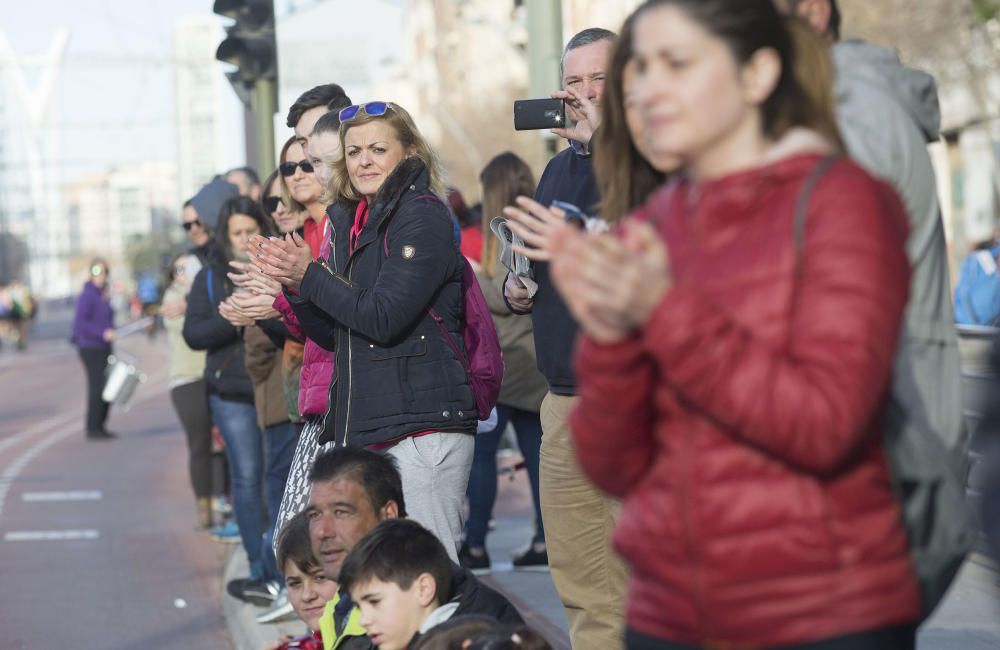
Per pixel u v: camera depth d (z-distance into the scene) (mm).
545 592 7953
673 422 2574
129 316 94125
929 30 25172
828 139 2666
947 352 3195
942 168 31766
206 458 11797
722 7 2535
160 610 8953
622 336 2506
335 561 5000
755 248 2529
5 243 103062
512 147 62250
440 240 5312
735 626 2525
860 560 2506
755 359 2383
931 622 6289
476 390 5516
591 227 3559
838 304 2408
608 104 3375
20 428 23328
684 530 2543
